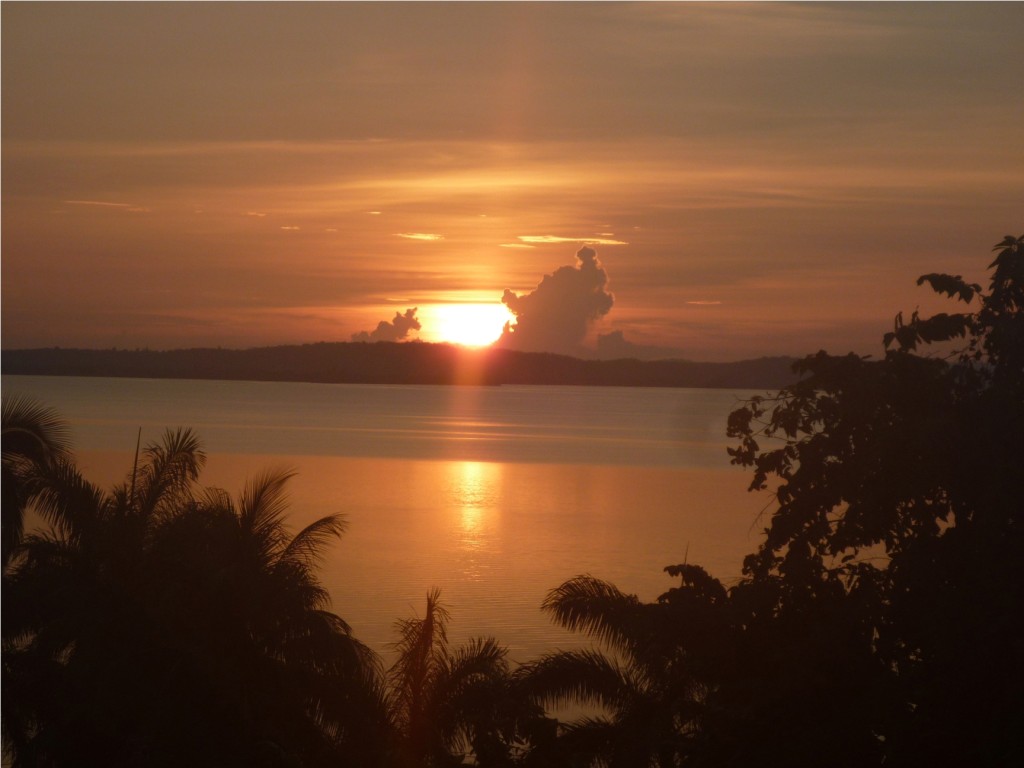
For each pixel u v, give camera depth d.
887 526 13.44
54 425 20.05
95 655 16.14
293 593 17.64
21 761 17.00
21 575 16.92
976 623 12.02
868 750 12.31
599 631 16.39
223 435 165.38
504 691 17.42
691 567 15.36
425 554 66.81
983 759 11.37
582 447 160.12
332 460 127.94
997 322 13.39
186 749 15.79
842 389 14.20
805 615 13.66
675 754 14.70
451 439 171.00
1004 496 12.40
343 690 17.53
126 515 18.52
